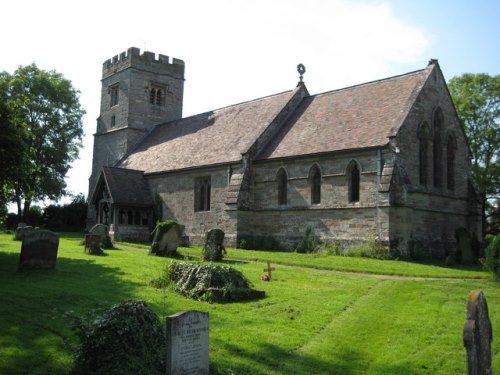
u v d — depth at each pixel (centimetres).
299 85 3856
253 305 1355
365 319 1245
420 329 1164
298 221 3106
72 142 5650
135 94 5116
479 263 2789
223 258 2556
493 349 1062
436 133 3128
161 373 811
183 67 5484
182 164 3925
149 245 3388
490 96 4438
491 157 4491
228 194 3356
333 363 942
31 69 5356
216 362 911
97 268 1898
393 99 3081
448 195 3109
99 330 832
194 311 845
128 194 4041
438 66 3170
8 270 1766
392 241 2628
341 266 2298
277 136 3519
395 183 2661
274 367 911
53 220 5581
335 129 3153
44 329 1027
